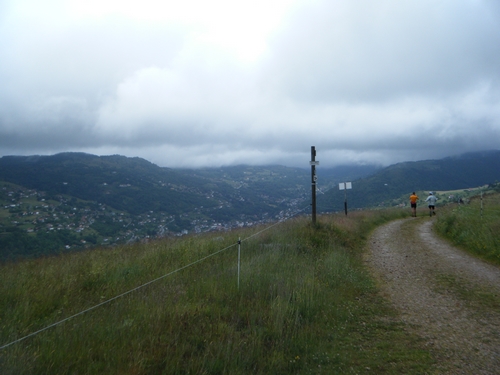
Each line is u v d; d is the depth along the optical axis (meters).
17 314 6.01
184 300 6.93
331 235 14.72
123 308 6.38
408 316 7.24
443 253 13.10
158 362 4.72
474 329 6.43
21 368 4.18
